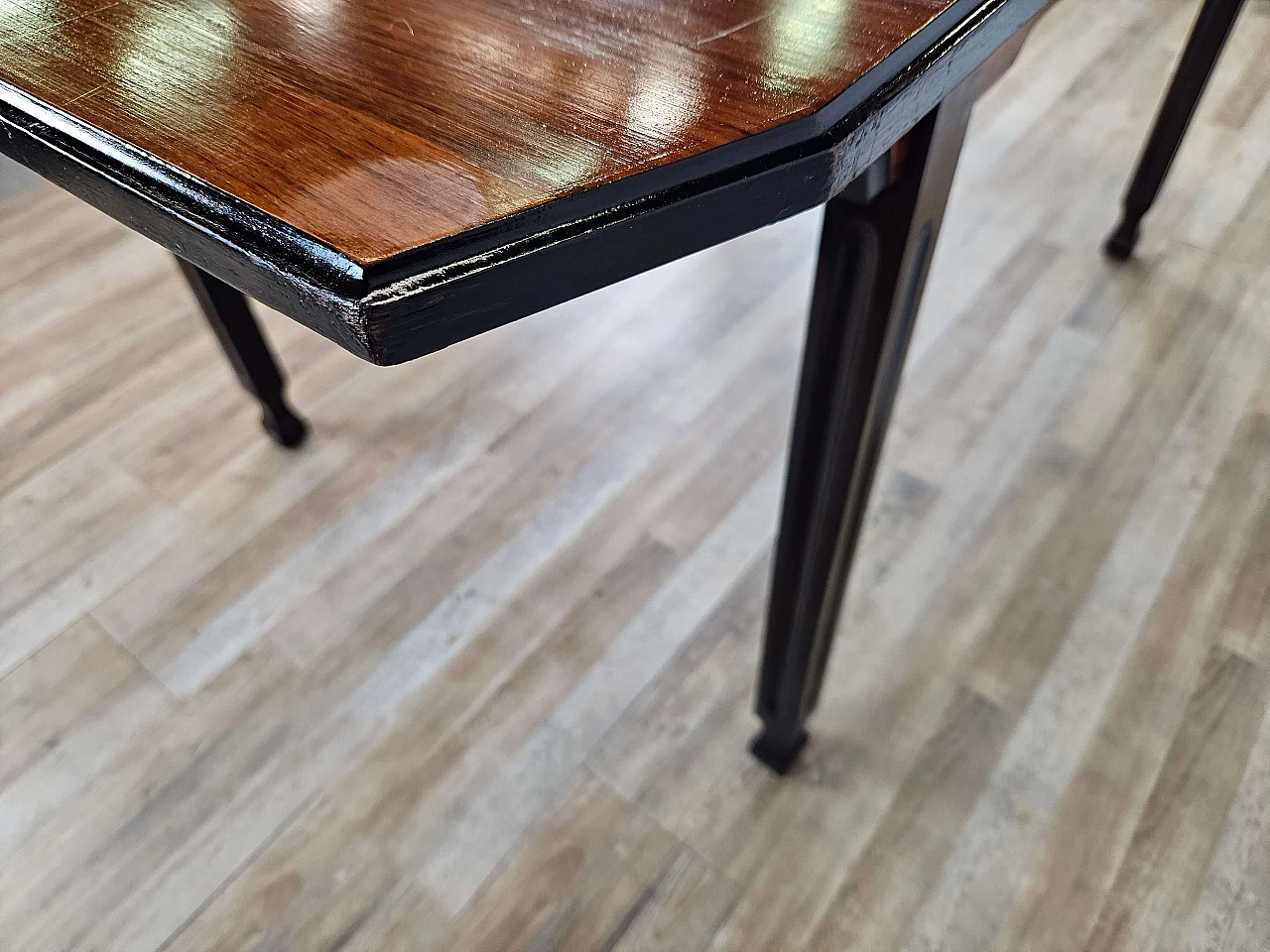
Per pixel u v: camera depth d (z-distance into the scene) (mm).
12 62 406
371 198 315
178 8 443
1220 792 949
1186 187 1687
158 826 969
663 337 1484
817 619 788
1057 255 1576
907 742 1008
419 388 1417
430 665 1093
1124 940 860
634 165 326
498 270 306
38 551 1217
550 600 1149
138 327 1520
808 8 409
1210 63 1231
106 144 352
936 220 514
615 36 401
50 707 1063
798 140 341
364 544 1217
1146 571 1139
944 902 894
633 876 925
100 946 890
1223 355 1391
